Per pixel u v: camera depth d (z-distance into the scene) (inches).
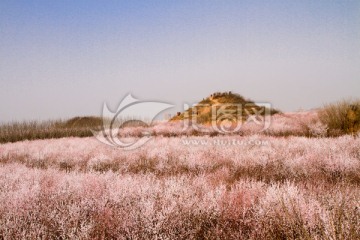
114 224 131.6
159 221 126.7
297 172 223.3
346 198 139.1
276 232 119.5
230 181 215.3
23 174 227.9
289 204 133.1
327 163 229.3
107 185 176.4
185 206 139.2
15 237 123.3
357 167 218.4
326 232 107.6
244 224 129.1
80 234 120.2
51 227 134.1
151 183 186.1
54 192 169.5
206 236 125.2
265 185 178.9
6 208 148.6
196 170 258.4
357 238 104.3
